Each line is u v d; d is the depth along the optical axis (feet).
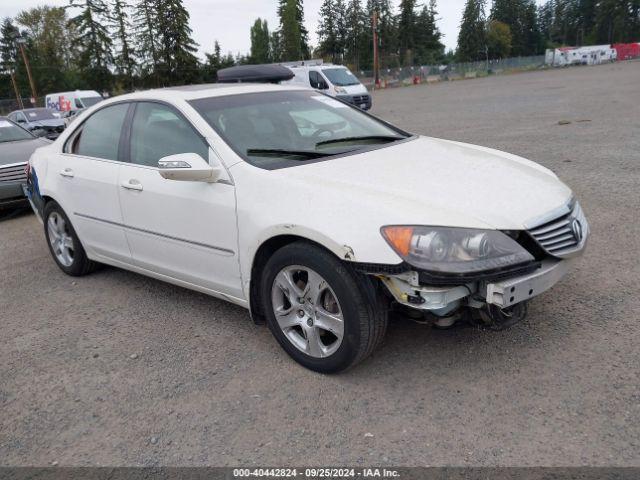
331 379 10.78
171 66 216.33
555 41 433.48
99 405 10.56
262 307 12.07
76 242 16.76
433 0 319.88
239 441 9.25
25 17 280.31
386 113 71.82
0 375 11.93
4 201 26.17
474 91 106.63
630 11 343.46
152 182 13.21
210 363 11.74
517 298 9.34
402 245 9.14
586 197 21.59
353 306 9.86
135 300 15.38
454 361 11.00
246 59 271.49
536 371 10.46
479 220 9.42
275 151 12.18
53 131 69.31
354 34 312.91
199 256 12.60
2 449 9.52
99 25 211.41
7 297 16.44
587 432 8.79
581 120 44.42
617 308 12.54
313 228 9.94
